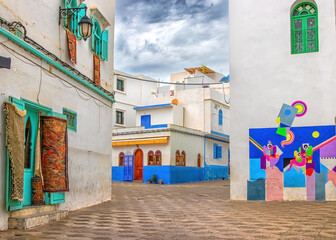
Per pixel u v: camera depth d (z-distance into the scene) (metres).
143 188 21.25
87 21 10.26
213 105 30.88
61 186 9.28
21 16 8.04
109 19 14.21
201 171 29.86
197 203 12.50
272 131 12.70
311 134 12.27
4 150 7.27
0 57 6.77
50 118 9.06
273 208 10.67
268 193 12.62
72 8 10.02
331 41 12.31
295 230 7.12
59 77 9.74
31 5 8.48
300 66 12.56
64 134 9.49
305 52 12.58
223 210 10.44
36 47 8.52
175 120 29.83
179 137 27.38
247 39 13.22
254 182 12.80
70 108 10.41
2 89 7.24
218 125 31.59
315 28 12.59
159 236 6.73
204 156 30.39
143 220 8.66
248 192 12.85
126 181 28.25
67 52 10.35
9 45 7.44
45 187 8.91
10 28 7.52
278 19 12.94
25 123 8.48
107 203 12.71
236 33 13.37
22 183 7.65
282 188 12.48
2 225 7.18
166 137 26.41
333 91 12.16
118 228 7.58
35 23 8.65
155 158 26.98
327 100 12.20
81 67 11.34
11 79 7.53
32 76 8.36
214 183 26.70
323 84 12.28
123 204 12.37
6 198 7.25
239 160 13.05
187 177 28.03
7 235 6.71
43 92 8.86
